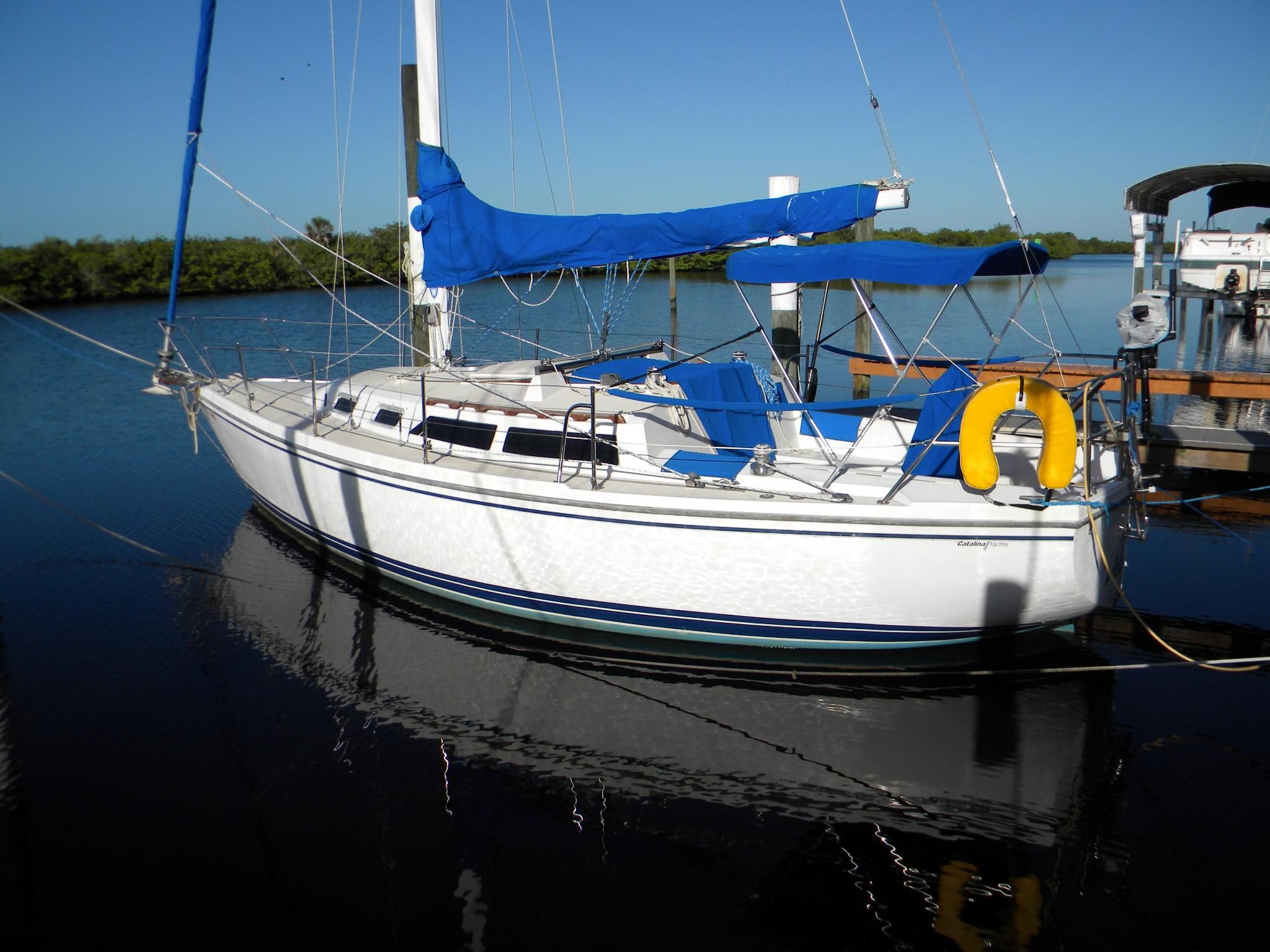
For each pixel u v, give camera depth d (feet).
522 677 17.44
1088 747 14.92
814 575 16.60
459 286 21.27
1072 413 15.33
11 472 30.68
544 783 14.14
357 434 22.31
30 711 15.96
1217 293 54.44
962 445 15.92
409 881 11.94
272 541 24.63
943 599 16.42
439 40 21.17
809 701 16.52
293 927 11.15
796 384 24.08
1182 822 12.98
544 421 19.17
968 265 14.78
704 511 16.57
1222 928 10.98
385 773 14.32
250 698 16.52
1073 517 15.49
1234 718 15.62
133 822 13.02
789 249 17.10
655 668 17.81
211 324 69.62
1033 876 12.01
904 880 11.97
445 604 20.72
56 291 92.63
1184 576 21.44
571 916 11.35
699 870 12.19
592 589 18.25
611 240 19.10
